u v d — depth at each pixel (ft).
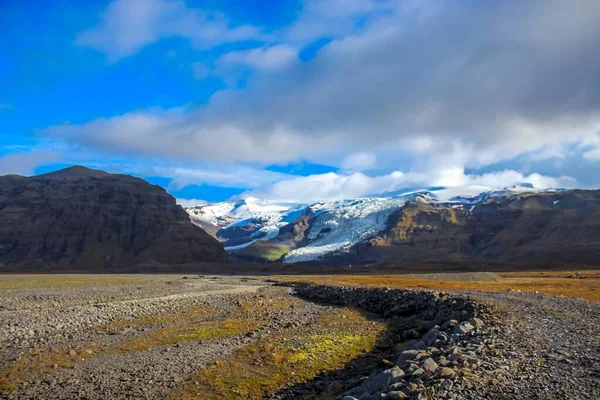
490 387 53.01
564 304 134.41
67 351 102.89
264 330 125.80
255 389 76.33
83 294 254.68
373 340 111.34
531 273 619.67
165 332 125.90
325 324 136.26
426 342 92.58
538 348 73.10
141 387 77.56
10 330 131.34
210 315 161.79
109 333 127.13
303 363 90.38
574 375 57.98
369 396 54.34
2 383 80.48
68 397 73.46
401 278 447.83
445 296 155.94
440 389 51.85
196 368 88.07
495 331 87.92
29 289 300.81
